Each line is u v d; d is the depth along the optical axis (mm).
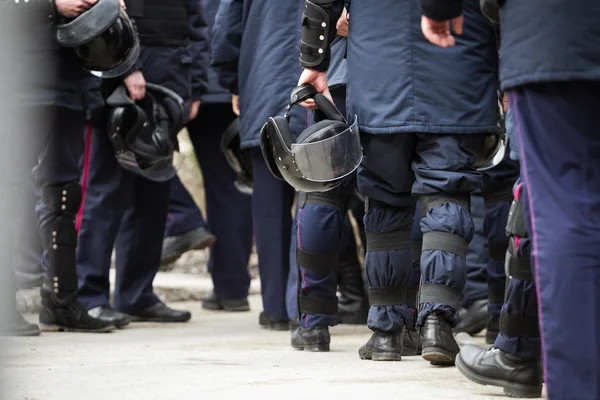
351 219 20766
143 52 17250
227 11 15578
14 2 14406
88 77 15516
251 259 30984
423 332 10562
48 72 14875
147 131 16500
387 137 10586
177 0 17422
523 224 8172
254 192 16344
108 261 17219
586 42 6184
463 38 10391
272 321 16875
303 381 9789
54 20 14766
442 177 10258
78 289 16906
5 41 8609
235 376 10250
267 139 10648
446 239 10266
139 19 17172
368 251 11477
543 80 6258
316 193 12539
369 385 9461
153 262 18719
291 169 10336
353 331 16438
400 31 10391
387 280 11398
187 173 32531
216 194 21125
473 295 15148
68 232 16219
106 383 9789
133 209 18453
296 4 14852
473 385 9414
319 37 10680
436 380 9805
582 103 6273
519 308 8422
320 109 10875
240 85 15531
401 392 8969
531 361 8539
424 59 10344
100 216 17047
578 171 6305
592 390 6250
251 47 15195
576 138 6293
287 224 16375
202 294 24734
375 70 10508
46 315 16500
